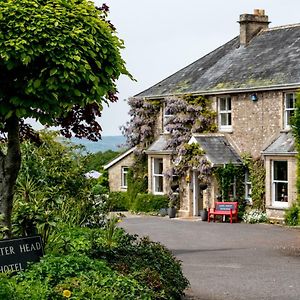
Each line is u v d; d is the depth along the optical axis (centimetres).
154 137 3828
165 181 3597
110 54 994
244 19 3700
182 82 3759
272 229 2808
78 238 1327
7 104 963
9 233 1041
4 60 922
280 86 3139
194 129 3522
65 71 927
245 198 3319
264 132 3244
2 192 1043
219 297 1339
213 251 2114
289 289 1434
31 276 930
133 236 1429
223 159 3306
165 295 1034
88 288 898
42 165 1703
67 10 962
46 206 1431
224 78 3512
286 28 3625
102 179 4094
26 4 934
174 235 2580
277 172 3169
